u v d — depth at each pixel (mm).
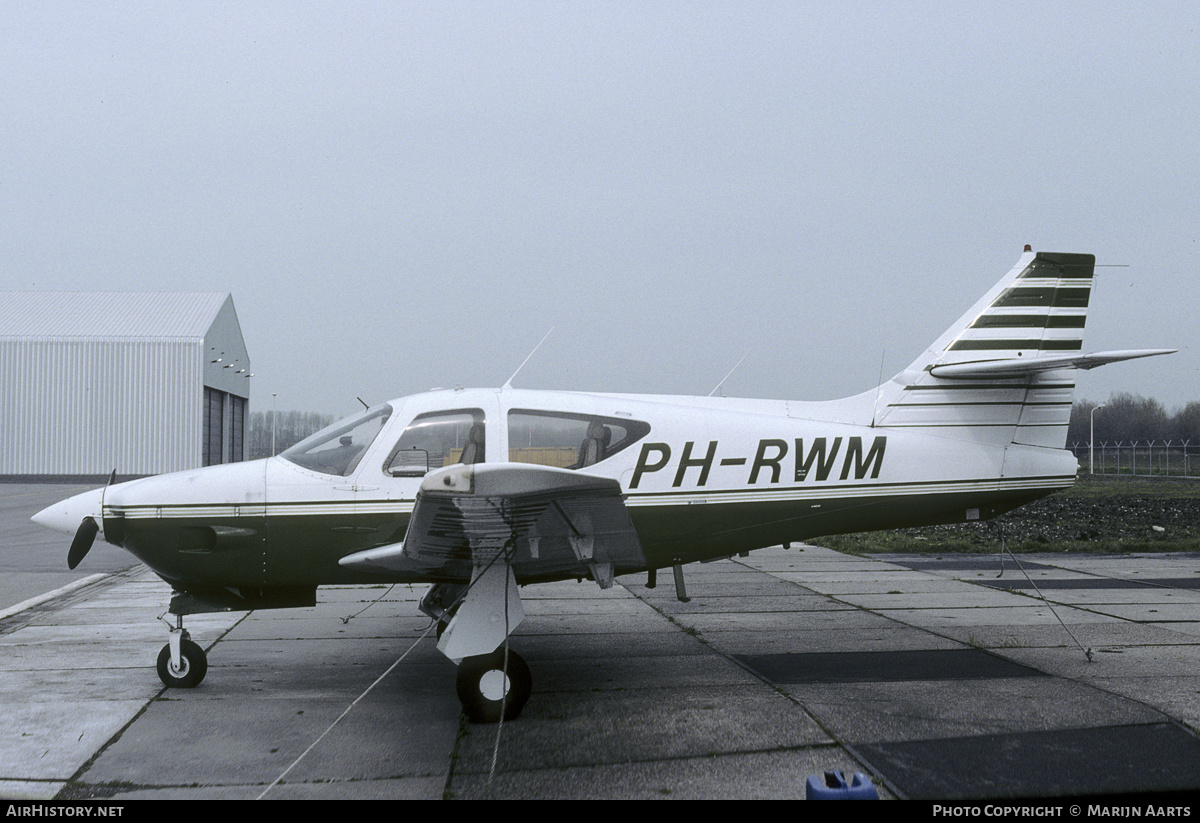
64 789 3771
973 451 6453
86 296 44031
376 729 4625
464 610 4824
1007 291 6629
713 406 6348
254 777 3918
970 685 5402
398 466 5609
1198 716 4727
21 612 8039
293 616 7941
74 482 36250
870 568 11047
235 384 46875
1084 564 11250
